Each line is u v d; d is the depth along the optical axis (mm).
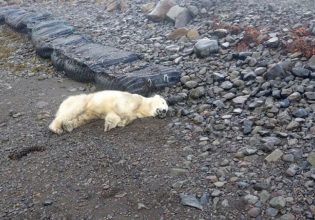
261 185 4355
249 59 7082
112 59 7801
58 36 9836
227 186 4461
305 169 4512
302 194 4199
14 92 7875
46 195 4707
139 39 9383
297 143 4938
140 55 8266
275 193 4258
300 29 7941
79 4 13727
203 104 6207
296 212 4023
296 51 7152
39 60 9477
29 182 4969
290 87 6121
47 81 8289
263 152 4906
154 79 6797
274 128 5324
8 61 9680
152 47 8727
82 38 9453
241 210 4152
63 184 4848
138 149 5285
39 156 5465
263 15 9281
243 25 8852
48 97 7473
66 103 6086
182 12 9867
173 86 6895
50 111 6867
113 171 4941
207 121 5738
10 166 5355
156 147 5305
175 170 4777
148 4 11414
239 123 5566
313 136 4996
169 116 6031
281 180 4414
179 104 6355
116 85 6984
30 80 8414
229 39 8180
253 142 5098
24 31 11352
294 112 5500
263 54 7344
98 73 7500
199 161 4930
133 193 4551
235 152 4996
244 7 10039
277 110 5629
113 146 5410
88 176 4914
